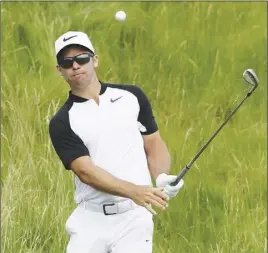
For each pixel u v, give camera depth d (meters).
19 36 31.83
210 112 30.03
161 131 28.27
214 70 31.80
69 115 18.66
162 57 32.28
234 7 34.25
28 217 24.31
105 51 32.12
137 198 18.27
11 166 25.48
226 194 25.84
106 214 18.86
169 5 34.19
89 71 18.59
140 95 19.11
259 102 30.69
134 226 18.83
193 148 27.58
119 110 18.75
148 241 18.97
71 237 19.22
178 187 18.55
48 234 23.80
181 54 32.34
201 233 24.72
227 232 24.48
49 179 25.12
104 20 33.16
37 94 29.19
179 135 28.14
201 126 29.03
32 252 23.28
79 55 18.48
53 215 24.11
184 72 31.80
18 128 27.28
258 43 32.97
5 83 29.75
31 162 25.62
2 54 31.22
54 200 24.36
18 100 28.66
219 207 25.78
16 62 30.98
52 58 30.69
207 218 25.09
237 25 33.72
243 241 24.34
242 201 25.62
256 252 23.94
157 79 31.47
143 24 33.25
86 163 18.45
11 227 23.88
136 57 32.28
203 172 26.69
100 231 18.89
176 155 26.97
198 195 25.56
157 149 19.41
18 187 24.84
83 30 32.69
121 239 18.84
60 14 32.97
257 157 27.75
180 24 33.53
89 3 33.59
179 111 29.92
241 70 32.03
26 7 32.88
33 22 32.12
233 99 30.73
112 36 32.78
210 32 33.34
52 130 18.69
